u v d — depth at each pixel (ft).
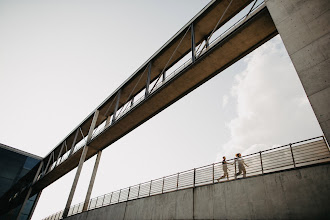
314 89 26.94
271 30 47.32
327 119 24.73
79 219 64.95
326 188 24.26
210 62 53.62
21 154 121.49
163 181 48.29
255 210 28.84
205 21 62.39
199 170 42.19
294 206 25.81
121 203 52.47
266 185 29.22
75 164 100.07
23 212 113.70
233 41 49.70
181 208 38.14
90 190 77.61
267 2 37.73
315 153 28.63
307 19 31.32
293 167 29.04
